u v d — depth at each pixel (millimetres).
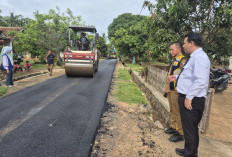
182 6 5398
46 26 21703
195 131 2186
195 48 2160
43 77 9289
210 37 6152
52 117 3768
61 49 20547
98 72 12344
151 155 2504
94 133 3125
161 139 3010
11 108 4246
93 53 9070
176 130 2941
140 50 24266
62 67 17266
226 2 5270
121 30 26922
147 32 7070
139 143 2852
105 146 2730
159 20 6035
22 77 9297
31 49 19266
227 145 2865
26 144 2678
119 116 4066
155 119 4086
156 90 5527
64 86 6941
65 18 22656
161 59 20734
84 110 4289
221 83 7535
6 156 2363
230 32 5762
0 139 2803
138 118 4043
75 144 2730
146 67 8203
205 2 5488
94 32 10930
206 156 2406
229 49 5922
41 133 3043
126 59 35875
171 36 5770
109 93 6164
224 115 4723
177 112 2834
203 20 5879
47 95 5496
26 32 18797
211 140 2988
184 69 2270
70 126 3369
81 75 9344
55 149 2568
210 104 3152
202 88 1992
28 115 3834
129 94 6078
